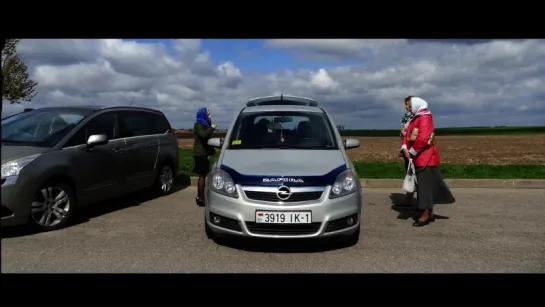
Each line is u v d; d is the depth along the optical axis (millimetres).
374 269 4484
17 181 5395
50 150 5934
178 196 8758
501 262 4730
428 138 6180
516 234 5902
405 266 4578
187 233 5836
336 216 4863
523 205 7906
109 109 7316
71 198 6129
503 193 9156
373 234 5867
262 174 4934
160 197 8633
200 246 5223
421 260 4773
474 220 6734
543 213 7238
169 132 9055
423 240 5578
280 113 6504
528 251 5137
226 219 4953
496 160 16969
